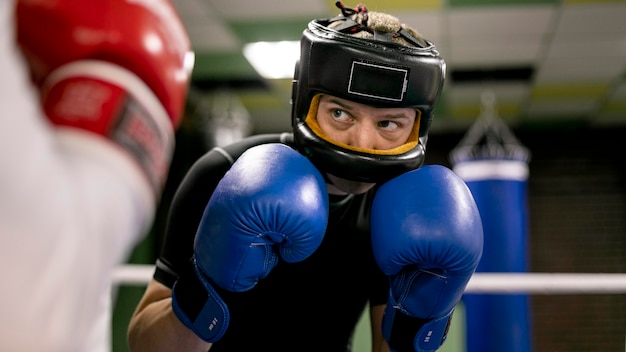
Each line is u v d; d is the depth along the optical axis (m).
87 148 0.43
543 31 4.78
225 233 0.80
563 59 5.43
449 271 0.87
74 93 0.46
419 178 0.92
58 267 0.38
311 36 0.98
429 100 0.99
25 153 0.37
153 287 1.10
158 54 0.49
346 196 1.10
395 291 0.96
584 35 4.85
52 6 0.47
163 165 0.51
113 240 0.42
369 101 0.95
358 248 1.15
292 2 4.35
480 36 4.89
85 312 0.40
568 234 7.95
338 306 1.15
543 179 8.11
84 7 0.48
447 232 0.84
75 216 0.40
